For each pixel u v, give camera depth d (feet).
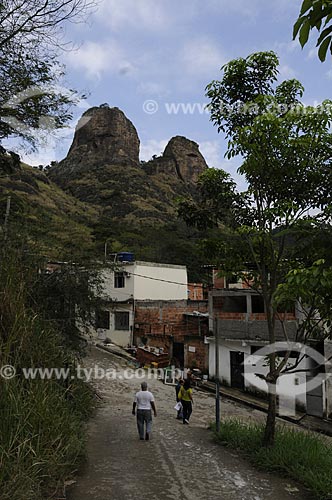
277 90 25.54
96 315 39.99
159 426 33.30
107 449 24.53
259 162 23.91
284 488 19.43
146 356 67.46
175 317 76.13
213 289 61.41
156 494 17.79
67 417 20.47
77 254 39.99
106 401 42.19
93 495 17.13
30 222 36.24
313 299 18.01
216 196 27.81
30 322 20.74
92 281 40.06
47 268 37.14
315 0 6.00
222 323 57.26
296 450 23.24
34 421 16.69
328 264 11.27
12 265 21.26
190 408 36.01
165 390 52.42
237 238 27.58
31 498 13.87
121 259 86.69
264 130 22.82
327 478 19.38
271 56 24.66
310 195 24.32
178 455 24.17
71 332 36.40
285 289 14.55
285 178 24.38
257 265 25.96
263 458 22.75
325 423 43.27
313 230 12.85
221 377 56.95
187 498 17.62
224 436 27.81
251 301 57.16
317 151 23.17
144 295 84.17
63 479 17.39
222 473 21.20
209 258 28.94
